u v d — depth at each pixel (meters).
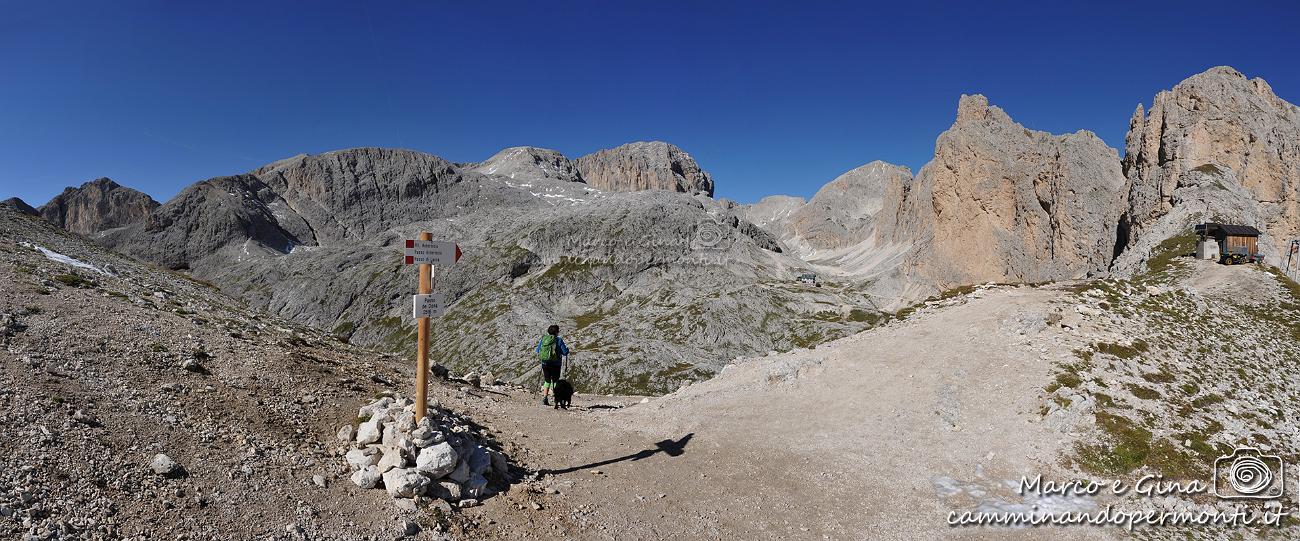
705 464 14.74
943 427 16.45
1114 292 25.38
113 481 8.55
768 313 123.69
